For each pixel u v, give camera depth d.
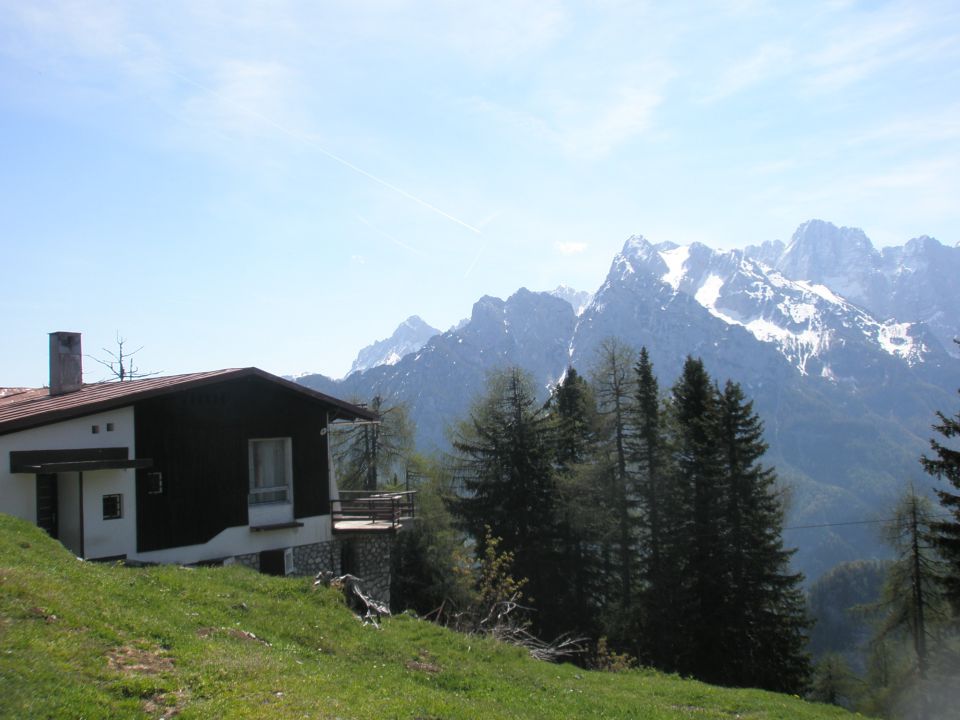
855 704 44.66
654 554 39.62
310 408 26.08
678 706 17.94
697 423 40.19
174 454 22.12
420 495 43.72
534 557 40.00
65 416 19.70
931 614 36.56
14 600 10.55
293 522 24.95
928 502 37.41
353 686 11.41
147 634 11.19
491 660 17.05
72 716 7.98
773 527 38.72
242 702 9.38
